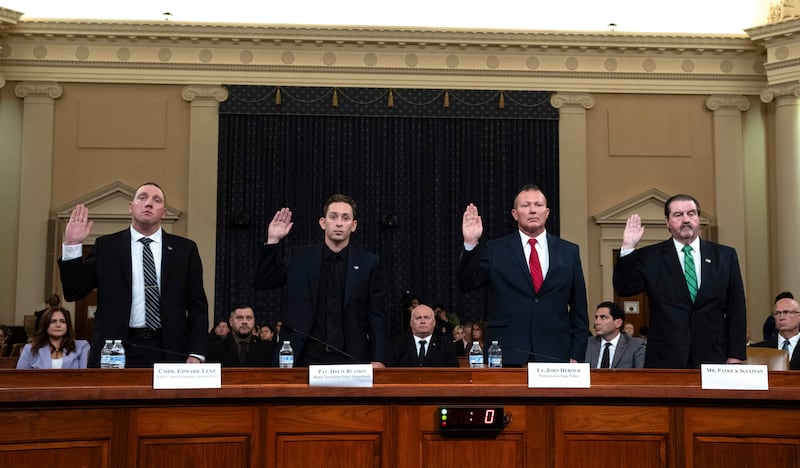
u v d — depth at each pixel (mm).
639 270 4707
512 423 3764
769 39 14203
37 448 3369
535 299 4543
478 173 14570
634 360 6633
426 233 14422
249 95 14383
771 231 14672
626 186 14727
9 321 13891
